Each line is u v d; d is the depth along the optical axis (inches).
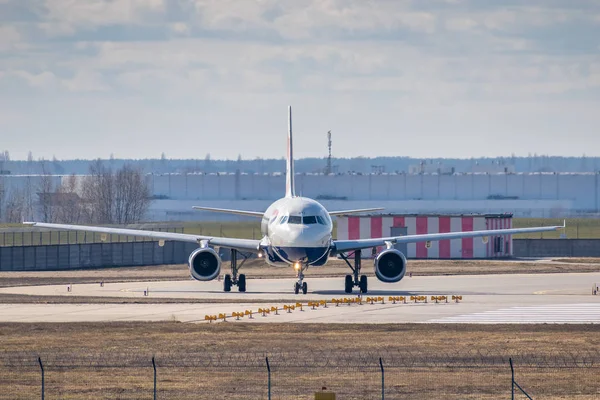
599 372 6107.3
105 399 5418.3
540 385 5748.0
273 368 6200.8
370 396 5462.6
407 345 6988.2
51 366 6279.5
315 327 7815.0
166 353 6702.8
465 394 5516.7
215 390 5605.3
